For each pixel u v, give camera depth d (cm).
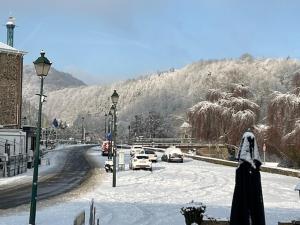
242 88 6844
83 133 14775
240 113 6384
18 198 2561
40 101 1742
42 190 2952
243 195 1059
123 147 10056
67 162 5638
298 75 5469
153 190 2995
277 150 5500
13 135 5319
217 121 6525
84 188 3069
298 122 5003
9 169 3934
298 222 1414
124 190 2972
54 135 12456
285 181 3784
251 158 1066
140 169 4531
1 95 5444
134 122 14788
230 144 6412
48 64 1755
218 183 3506
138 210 2108
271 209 2198
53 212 2012
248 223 1049
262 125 6153
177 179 3741
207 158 5997
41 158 5700
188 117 6788
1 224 1677
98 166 5047
